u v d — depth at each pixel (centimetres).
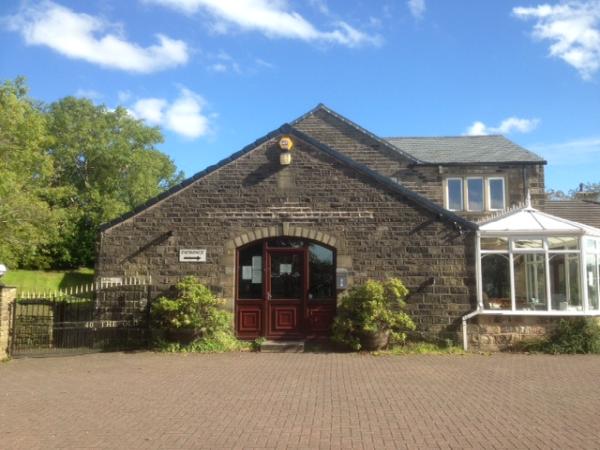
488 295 1463
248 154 1543
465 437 669
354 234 1497
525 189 2145
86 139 4181
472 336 1435
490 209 2159
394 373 1109
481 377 1065
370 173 1507
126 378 1067
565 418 755
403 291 1423
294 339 1482
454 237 1471
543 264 1459
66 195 3503
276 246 1530
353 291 1449
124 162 4266
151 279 1509
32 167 2962
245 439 666
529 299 1457
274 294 1514
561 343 1393
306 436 676
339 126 2238
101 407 835
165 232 1527
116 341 1486
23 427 730
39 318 1491
